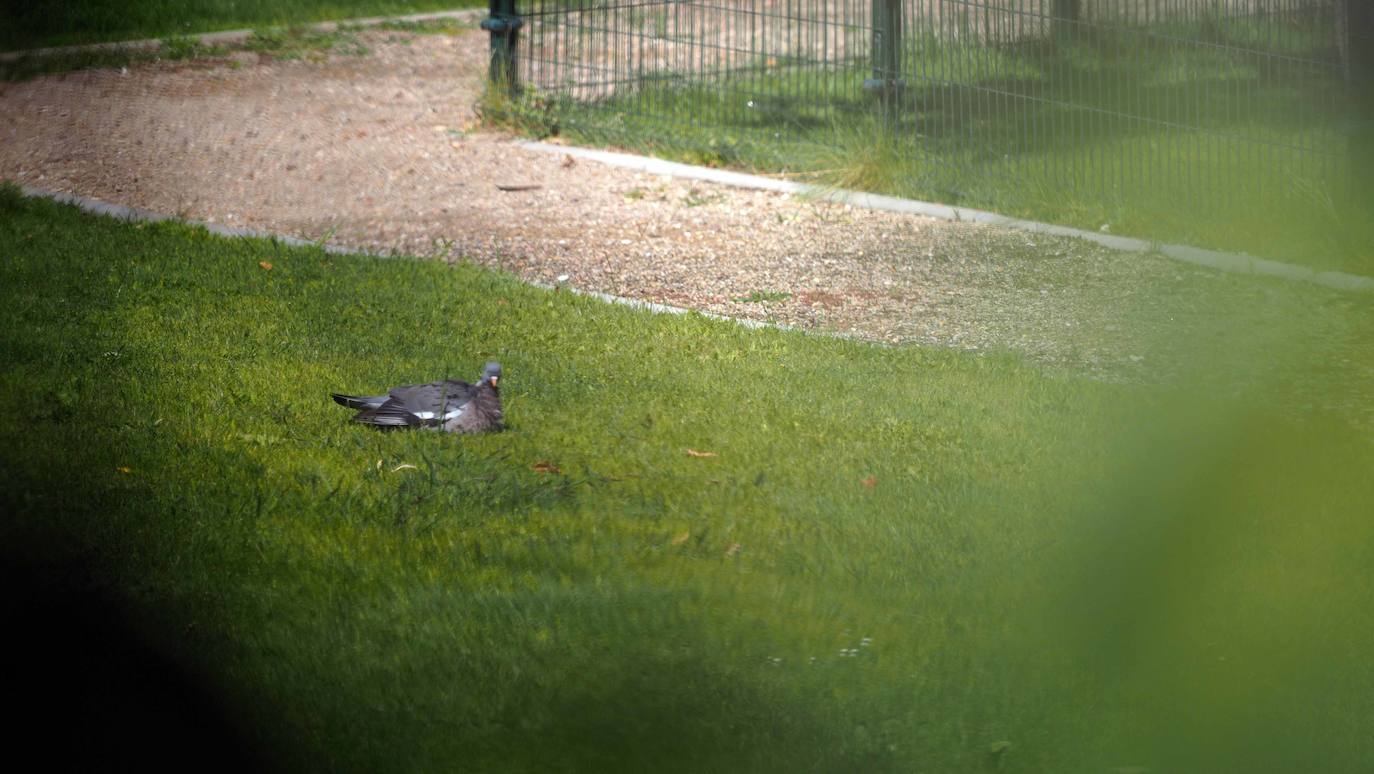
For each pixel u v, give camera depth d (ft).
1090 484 25.93
